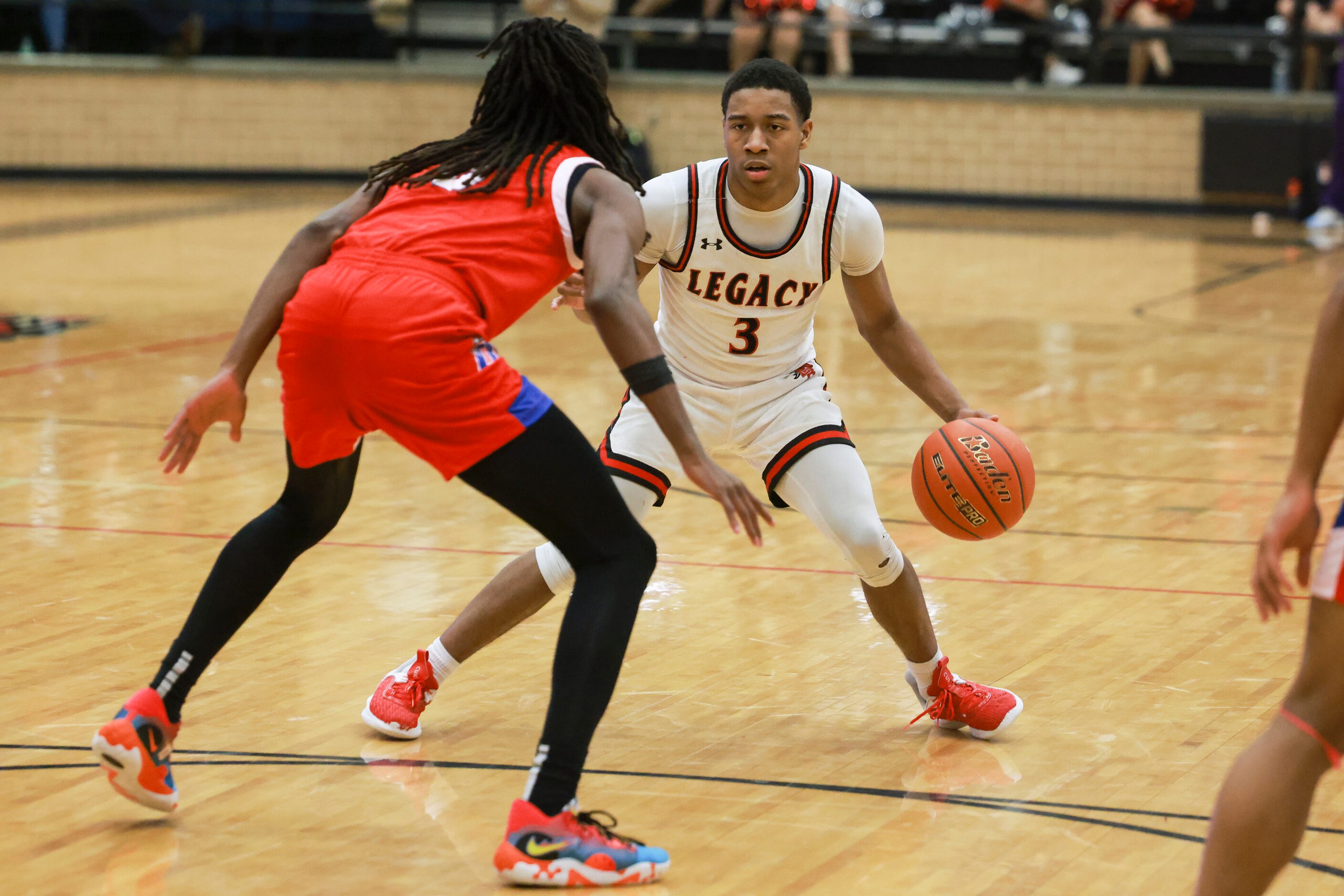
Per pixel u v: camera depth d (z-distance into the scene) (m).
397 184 7.16
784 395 8.59
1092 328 24.98
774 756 8.24
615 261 6.56
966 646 10.13
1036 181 43.91
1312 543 5.84
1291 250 35.62
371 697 8.76
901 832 7.25
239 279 29.05
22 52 46.31
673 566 12.02
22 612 10.52
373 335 6.59
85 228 36.16
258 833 7.17
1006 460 8.46
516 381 6.74
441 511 13.64
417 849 7.02
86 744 8.21
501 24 46.44
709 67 46.25
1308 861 6.89
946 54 44.78
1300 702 5.71
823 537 12.96
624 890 6.61
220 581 7.09
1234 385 20.12
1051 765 8.13
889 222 40.59
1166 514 13.66
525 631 10.41
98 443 16.00
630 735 8.54
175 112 46.06
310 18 47.28
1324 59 42.03
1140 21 43.84
